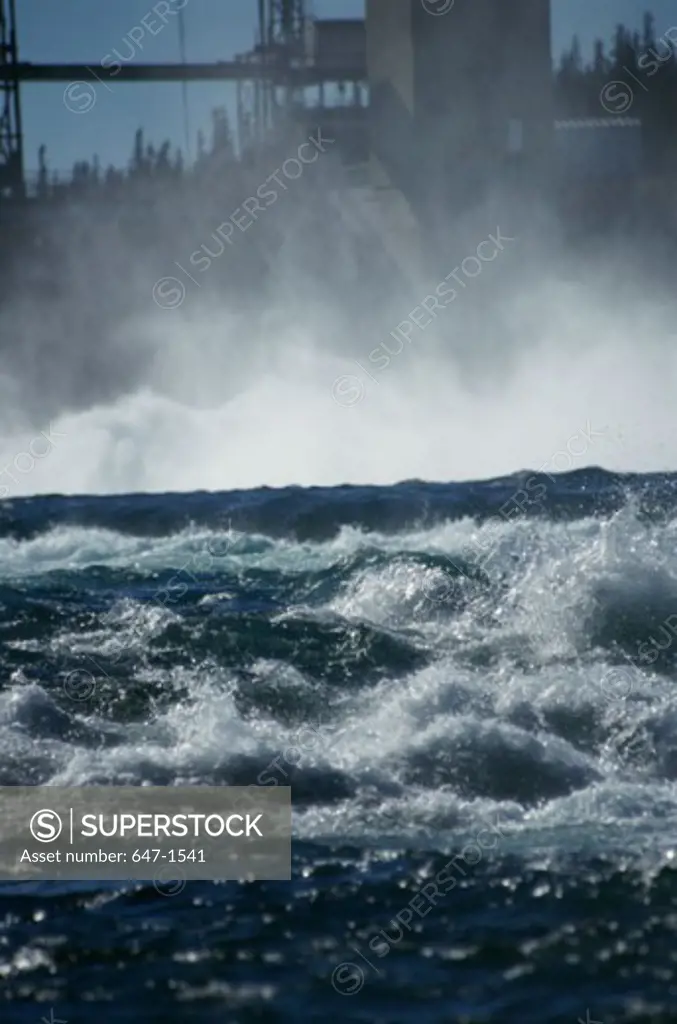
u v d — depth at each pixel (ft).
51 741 84.02
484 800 77.51
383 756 81.92
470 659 96.53
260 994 56.29
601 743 84.64
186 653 97.60
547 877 66.44
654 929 60.95
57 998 56.13
